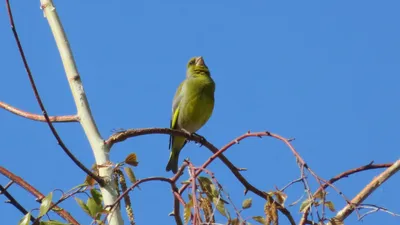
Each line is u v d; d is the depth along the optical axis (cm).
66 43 1150
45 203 922
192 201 896
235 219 869
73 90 1119
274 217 874
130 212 988
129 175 1002
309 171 884
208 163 959
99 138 1080
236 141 953
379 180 1030
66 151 960
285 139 912
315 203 881
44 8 1171
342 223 871
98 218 938
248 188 1105
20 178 1095
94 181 980
